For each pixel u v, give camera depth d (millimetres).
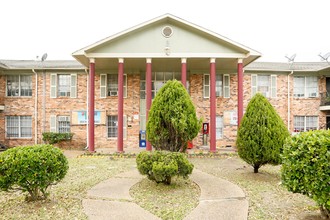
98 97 17156
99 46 13891
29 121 17297
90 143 13984
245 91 17453
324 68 16422
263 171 9344
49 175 5363
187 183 7500
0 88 17141
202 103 17250
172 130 8453
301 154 4598
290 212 5324
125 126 16984
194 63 15797
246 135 8320
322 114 17703
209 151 14000
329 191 4281
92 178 8227
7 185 5199
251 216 5121
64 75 17406
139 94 17188
